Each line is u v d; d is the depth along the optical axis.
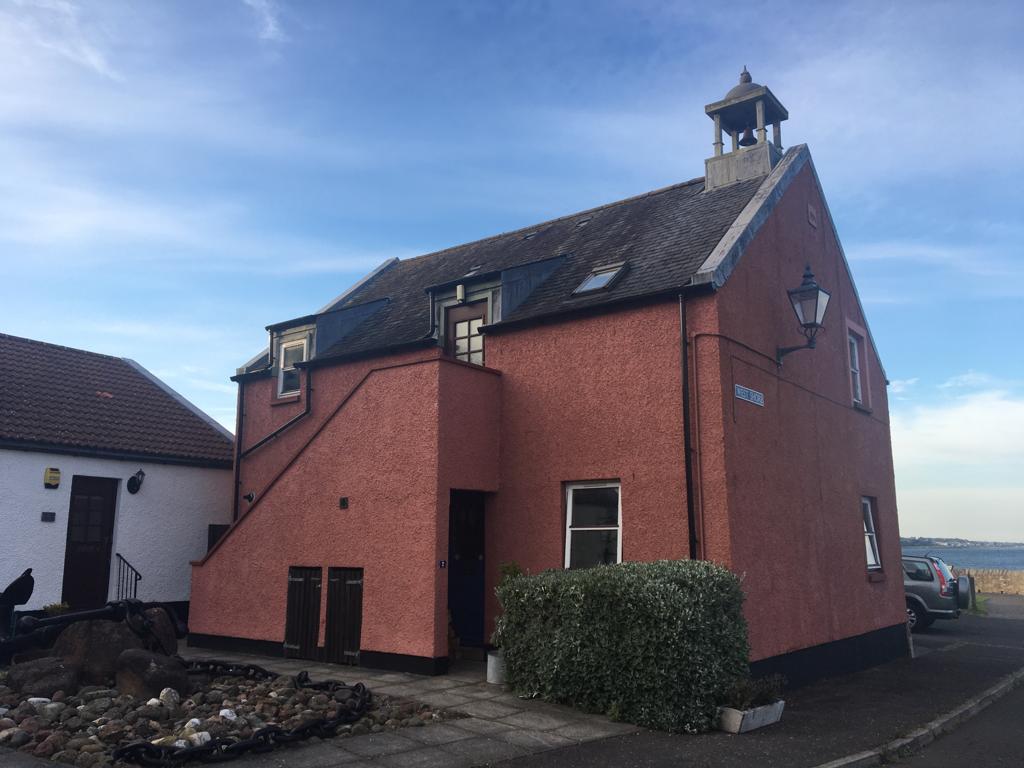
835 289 13.42
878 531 13.60
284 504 11.18
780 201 11.86
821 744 6.95
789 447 10.79
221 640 11.47
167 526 14.15
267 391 15.06
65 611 10.65
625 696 7.48
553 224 16.03
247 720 6.61
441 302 12.96
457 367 10.30
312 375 14.15
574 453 10.30
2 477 11.95
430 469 9.72
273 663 10.20
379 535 10.03
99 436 13.54
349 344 14.28
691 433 9.37
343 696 7.55
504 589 8.70
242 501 14.85
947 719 8.23
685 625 7.32
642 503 9.61
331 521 10.57
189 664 8.91
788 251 11.83
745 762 6.30
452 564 11.19
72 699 7.13
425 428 9.88
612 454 9.97
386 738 6.56
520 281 11.99
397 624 9.62
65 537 12.59
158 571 13.90
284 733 6.20
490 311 12.12
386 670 9.59
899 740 7.23
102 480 13.45
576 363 10.52
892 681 10.66
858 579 12.33
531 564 10.39
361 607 10.03
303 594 10.66
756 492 9.67
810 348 10.99
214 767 5.59
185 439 15.07
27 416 12.98
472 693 8.38
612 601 7.70
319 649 10.28
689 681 7.31
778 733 7.31
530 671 8.28
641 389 9.87
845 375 13.26
